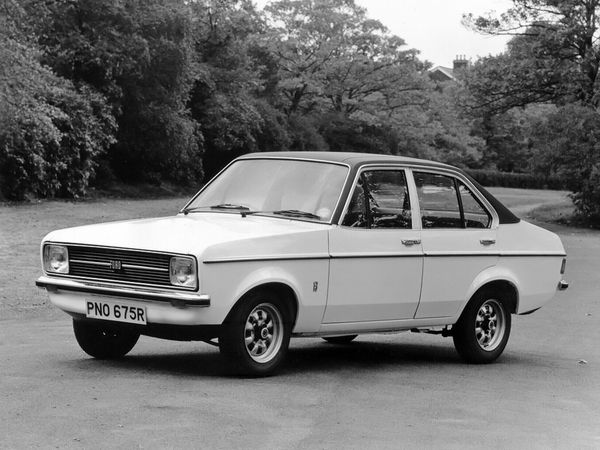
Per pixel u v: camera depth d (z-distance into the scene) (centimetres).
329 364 855
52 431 543
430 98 6562
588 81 4138
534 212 4453
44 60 3700
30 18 3438
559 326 1262
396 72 6325
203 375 739
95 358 809
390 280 807
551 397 750
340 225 773
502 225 916
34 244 1942
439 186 866
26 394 639
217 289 684
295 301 744
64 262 739
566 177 3922
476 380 810
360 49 6347
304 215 779
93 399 631
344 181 790
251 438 550
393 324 829
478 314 901
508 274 910
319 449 536
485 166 9019
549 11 4194
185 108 4628
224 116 4931
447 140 7525
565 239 3238
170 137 4231
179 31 4059
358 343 1044
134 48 3822
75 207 3145
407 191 836
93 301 722
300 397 676
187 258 677
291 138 5972
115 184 4225
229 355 714
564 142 3838
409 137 6662
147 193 4184
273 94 6134
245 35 5312
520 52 4341
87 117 3591
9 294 1302
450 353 982
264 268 714
